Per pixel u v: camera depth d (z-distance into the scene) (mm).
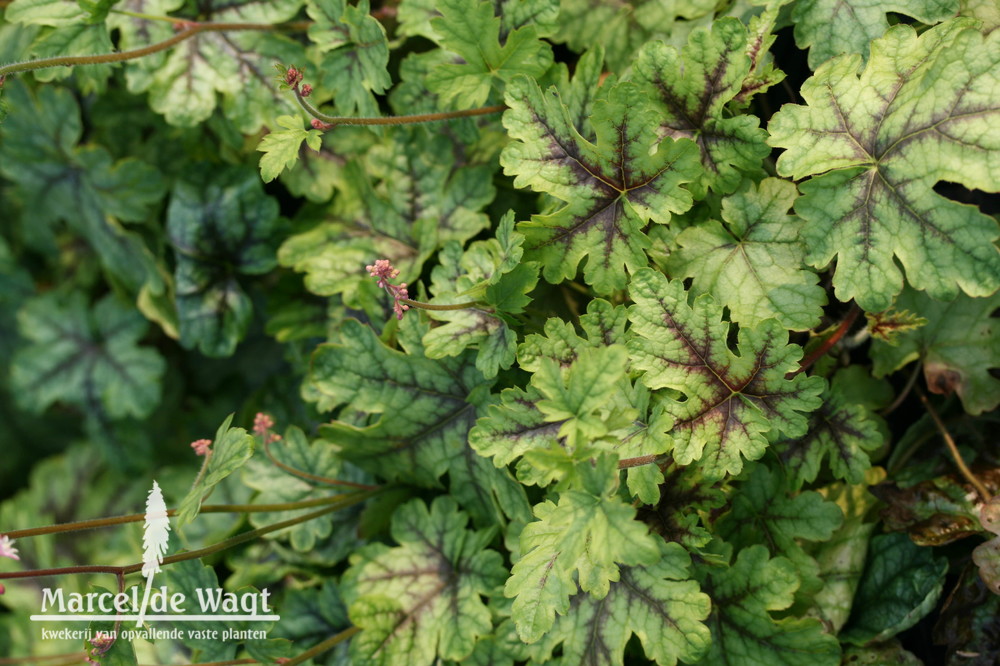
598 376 780
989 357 863
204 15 931
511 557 875
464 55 863
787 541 856
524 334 860
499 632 868
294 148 832
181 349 1091
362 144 938
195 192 969
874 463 890
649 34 884
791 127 825
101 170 995
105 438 1108
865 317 865
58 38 907
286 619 933
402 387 889
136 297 1066
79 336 1107
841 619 864
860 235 816
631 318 821
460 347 847
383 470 914
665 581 829
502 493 872
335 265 929
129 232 1001
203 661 878
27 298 1162
